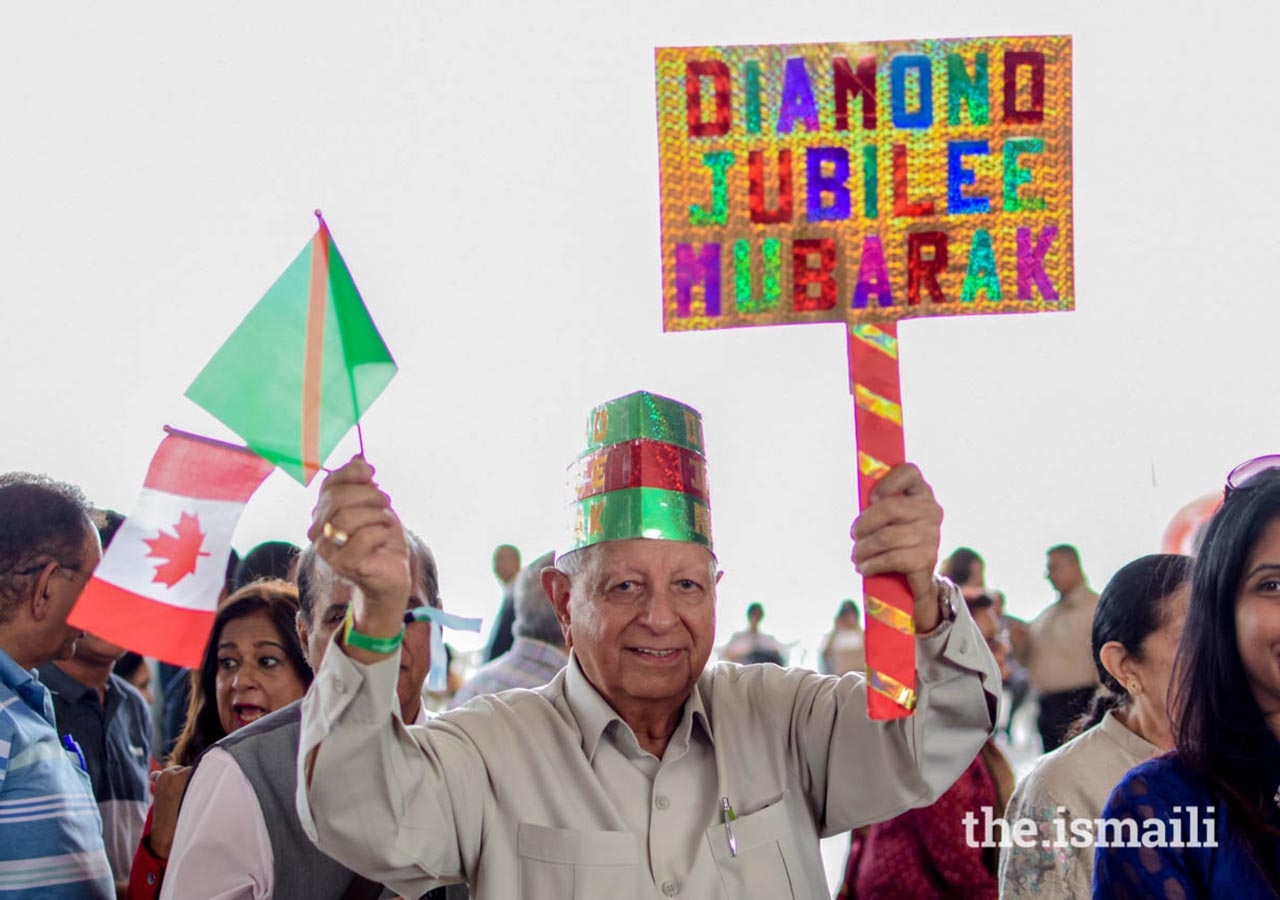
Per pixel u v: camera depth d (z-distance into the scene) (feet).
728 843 5.82
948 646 5.50
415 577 7.52
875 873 9.69
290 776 6.77
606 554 5.89
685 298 5.65
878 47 5.73
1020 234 5.75
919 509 5.30
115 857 9.09
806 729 6.19
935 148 5.74
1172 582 8.38
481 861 5.84
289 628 8.50
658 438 5.98
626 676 5.82
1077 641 11.85
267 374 5.32
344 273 5.41
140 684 11.47
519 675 11.30
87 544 7.14
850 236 5.72
